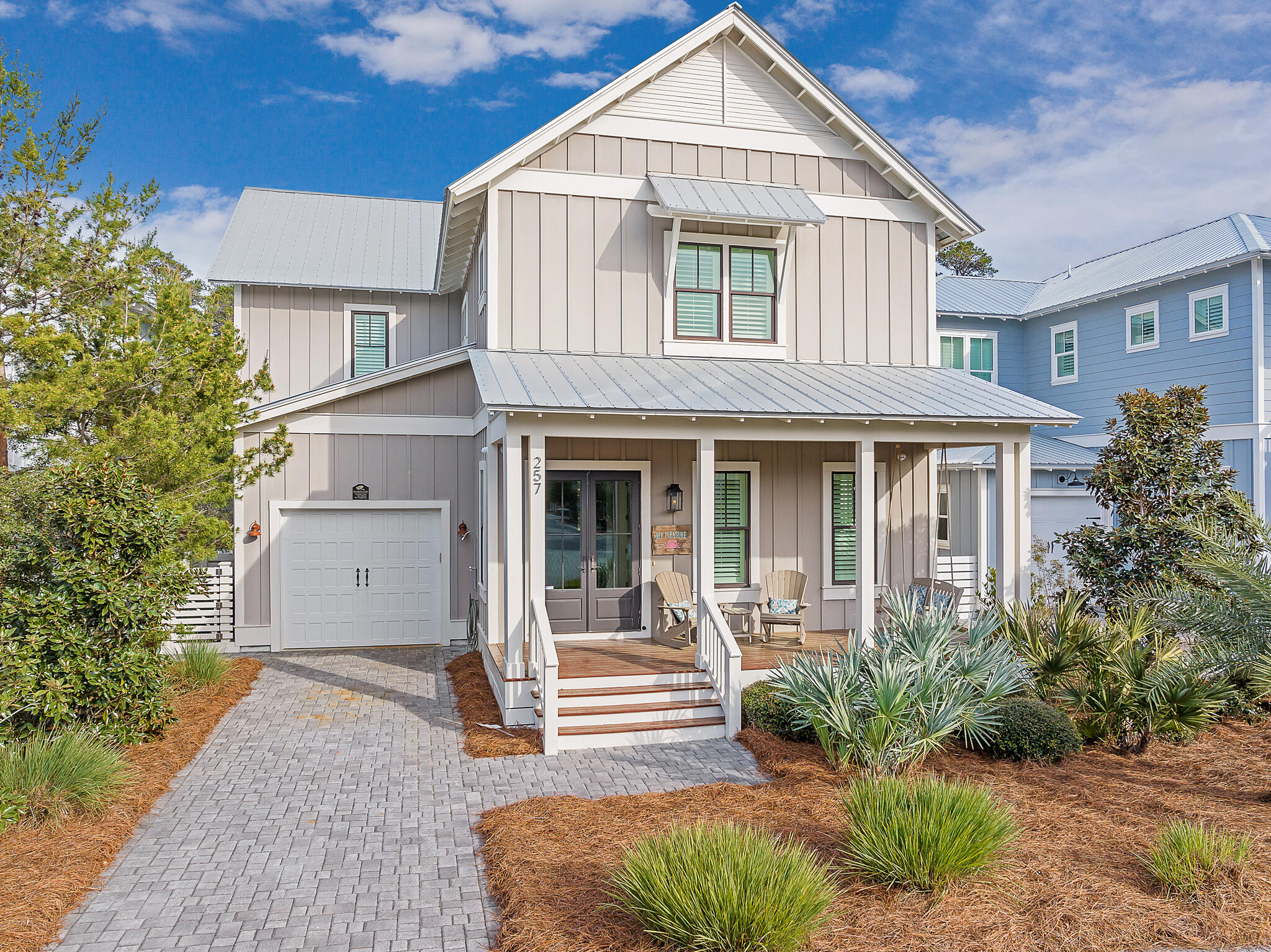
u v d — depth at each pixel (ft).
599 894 18.52
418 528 51.44
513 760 29.78
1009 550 39.34
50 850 21.06
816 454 45.37
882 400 37.93
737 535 44.42
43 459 37.11
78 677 28.25
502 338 40.70
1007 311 76.23
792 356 44.42
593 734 31.24
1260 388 57.62
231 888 19.77
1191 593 30.25
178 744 30.37
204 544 39.81
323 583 50.34
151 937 17.49
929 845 18.52
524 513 41.19
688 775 28.09
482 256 46.01
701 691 34.55
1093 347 70.64
